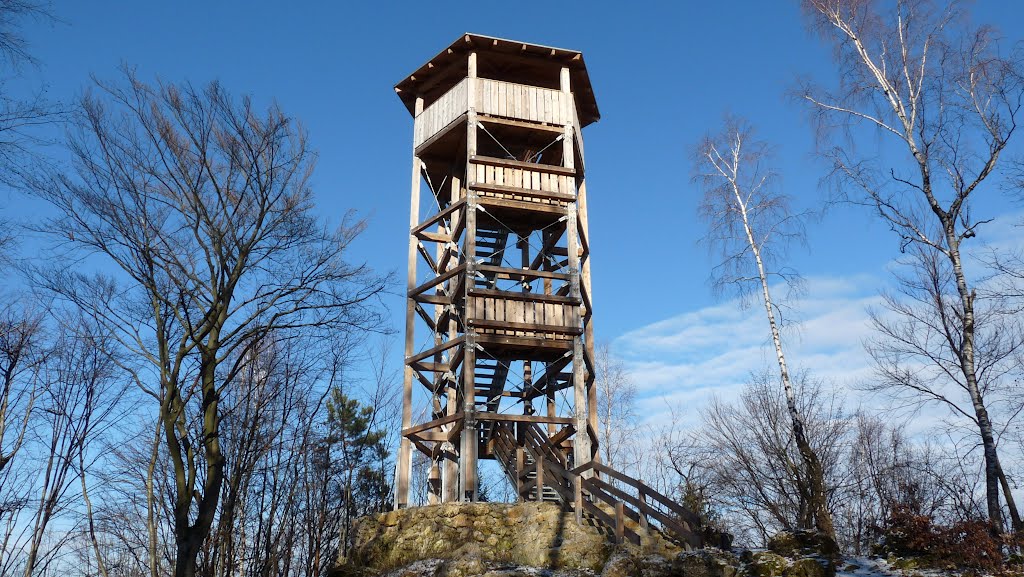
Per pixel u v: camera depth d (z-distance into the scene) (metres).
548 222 23.91
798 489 23.20
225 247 17.33
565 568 15.34
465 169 24.84
